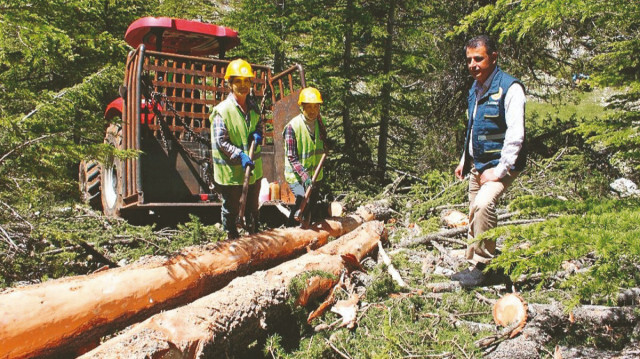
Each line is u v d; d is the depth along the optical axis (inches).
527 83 511.8
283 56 456.4
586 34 407.2
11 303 110.0
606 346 130.0
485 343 128.3
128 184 243.9
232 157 180.2
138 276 134.9
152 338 109.4
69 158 143.2
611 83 125.2
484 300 155.3
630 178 346.3
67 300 117.4
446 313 144.5
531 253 90.4
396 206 294.2
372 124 476.1
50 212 183.6
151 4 466.3
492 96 160.1
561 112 714.8
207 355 115.8
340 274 166.2
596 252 85.1
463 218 251.0
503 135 161.2
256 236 176.4
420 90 466.6
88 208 249.4
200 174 248.7
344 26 433.4
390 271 175.8
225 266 157.2
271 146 268.1
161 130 244.8
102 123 152.3
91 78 154.0
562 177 329.1
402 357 119.6
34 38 154.6
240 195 191.3
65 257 171.9
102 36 209.6
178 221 264.5
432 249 225.8
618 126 121.0
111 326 126.1
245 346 130.6
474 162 167.8
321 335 135.6
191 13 520.1
